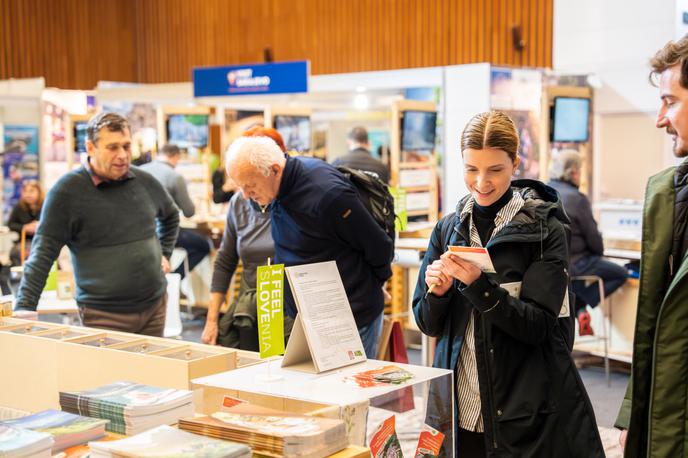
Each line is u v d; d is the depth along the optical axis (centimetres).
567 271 212
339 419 168
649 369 186
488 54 949
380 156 946
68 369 229
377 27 1030
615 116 775
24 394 241
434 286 216
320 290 208
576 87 714
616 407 478
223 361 215
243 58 1140
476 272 200
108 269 334
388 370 202
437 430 196
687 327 176
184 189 680
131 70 1225
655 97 743
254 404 184
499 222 213
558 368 213
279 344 199
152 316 352
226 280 370
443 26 980
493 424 210
